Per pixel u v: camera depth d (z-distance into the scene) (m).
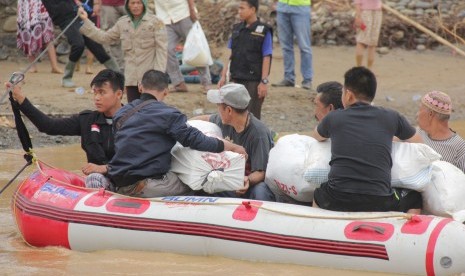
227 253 10.04
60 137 17.53
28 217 10.88
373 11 21.94
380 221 9.59
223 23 26.64
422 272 9.27
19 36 21.78
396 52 27.14
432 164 10.41
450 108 11.02
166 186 10.88
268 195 11.00
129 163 10.68
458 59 26.41
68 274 9.74
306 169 10.36
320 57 26.03
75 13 19.84
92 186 11.02
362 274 9.45
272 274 9.55
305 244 9.69
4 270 9.90
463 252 9.17
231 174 10.72
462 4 28.44
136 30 16.47
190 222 10.16
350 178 9.92
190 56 20.00
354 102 10.25
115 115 11.17
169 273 9.68
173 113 10.71
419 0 28.44
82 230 10.54
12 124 17.86
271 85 22.12
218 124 11.81
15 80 11.21
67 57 24.23
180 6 20.05
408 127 10.25
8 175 14.61
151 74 11.15
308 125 18.98
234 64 16.72
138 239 10.34
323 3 28.27
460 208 10.05
